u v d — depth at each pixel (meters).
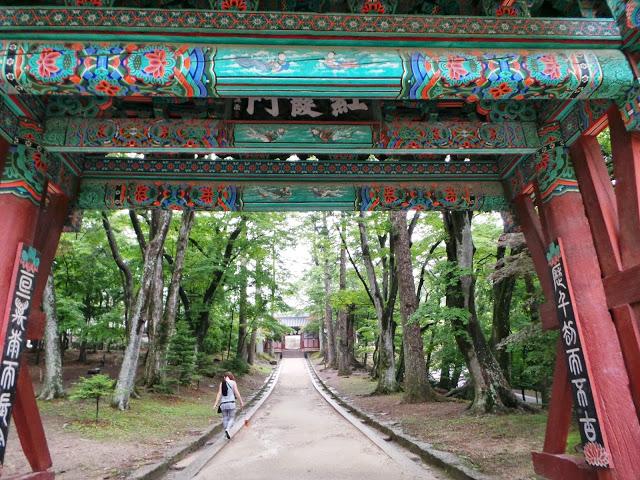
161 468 7.45
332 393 21.27
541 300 10.00
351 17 4.23
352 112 5.12
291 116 5.05
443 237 13.27
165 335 18.03
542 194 5.12
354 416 14.26
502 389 11.44
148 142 4.90
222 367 27.64
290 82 3.92
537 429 9.05
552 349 9.08
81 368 23.98
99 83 3.80
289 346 70.19
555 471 4.69
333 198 6.26
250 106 5.05
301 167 6.34
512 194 6.09
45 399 12.73
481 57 4.05
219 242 23.16
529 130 5.21
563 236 4.68
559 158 4.95
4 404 3.90
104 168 6.08
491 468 6.69
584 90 4.05
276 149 4.97
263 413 15.70
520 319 15.55
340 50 4.07
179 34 4.04
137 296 13.88
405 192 6.34
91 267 20.42
